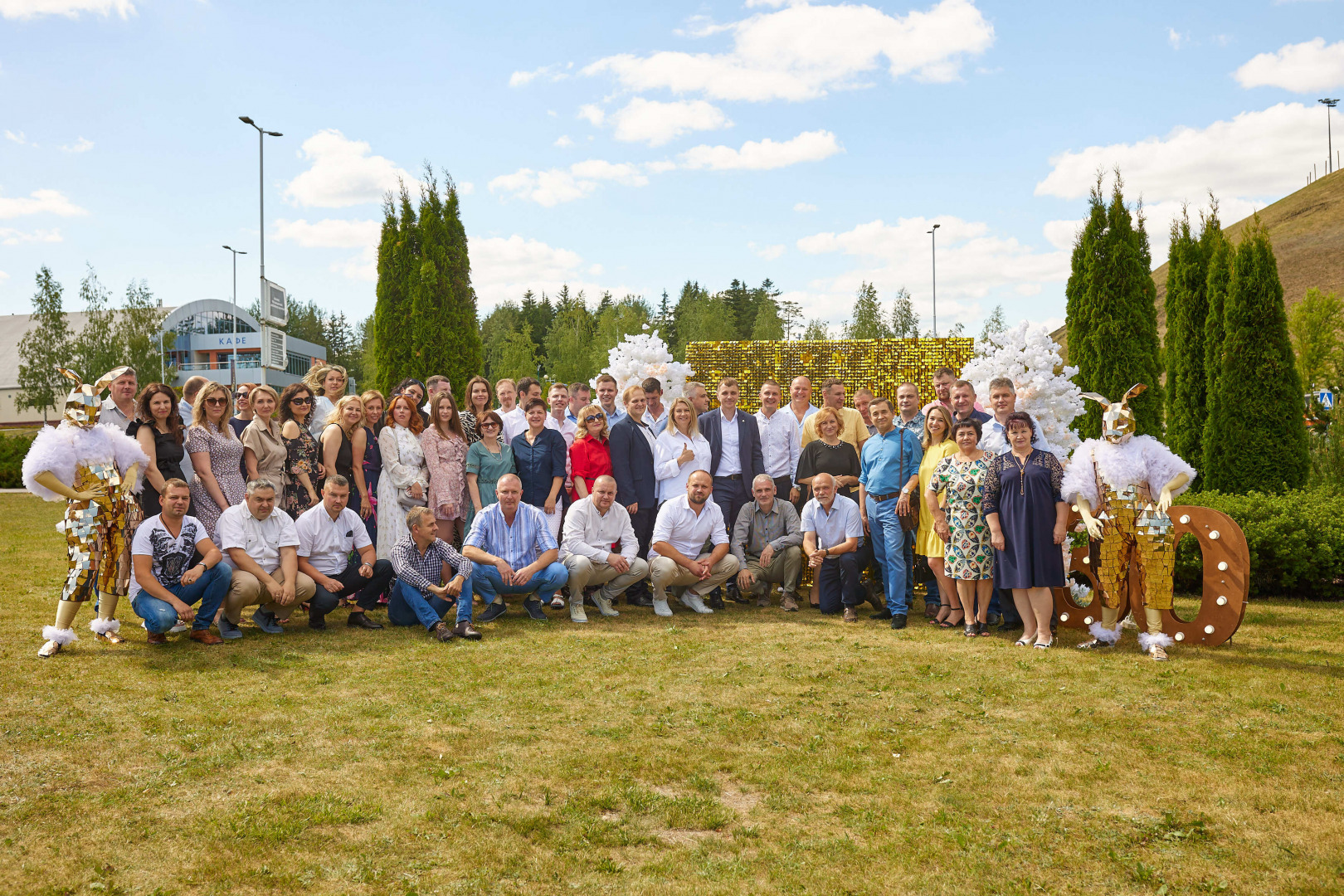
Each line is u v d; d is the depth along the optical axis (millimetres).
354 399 7316
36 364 48375
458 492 7598
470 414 7859
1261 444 9250
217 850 3061
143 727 4277
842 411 8656
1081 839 3172
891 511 7062
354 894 2807
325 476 7191
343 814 3340
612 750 4059
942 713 4594
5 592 7652
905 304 51500
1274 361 9234
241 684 5051
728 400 8164
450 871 2951
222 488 6727
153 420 6488
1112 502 5934
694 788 3656
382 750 4035
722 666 5547
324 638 6309
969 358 9461
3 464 23984
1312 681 5066
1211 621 5941
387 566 6898
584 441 7820
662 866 2996
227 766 3822
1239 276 9328
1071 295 10188
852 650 5996
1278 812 3363
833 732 4309
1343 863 2969
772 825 3316
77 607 5711
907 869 2967
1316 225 78625
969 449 6609
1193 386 9820
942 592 6980
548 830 3260
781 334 50750
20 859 2982
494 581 6973
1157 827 3248
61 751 3953
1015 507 6117
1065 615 6602
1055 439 7727
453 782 3686
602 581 7363
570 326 53000
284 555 6406
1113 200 9836
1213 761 3877
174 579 5969
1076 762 3891
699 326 51375
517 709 4633
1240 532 5828
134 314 48250
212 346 52906
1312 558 7695
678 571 7430
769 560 7637
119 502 5871
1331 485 10055
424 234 12531
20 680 5020
